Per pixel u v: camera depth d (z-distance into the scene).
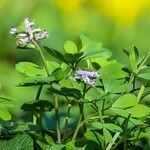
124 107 0.46
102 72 0.48
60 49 1.39
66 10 1.45
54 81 0.46
